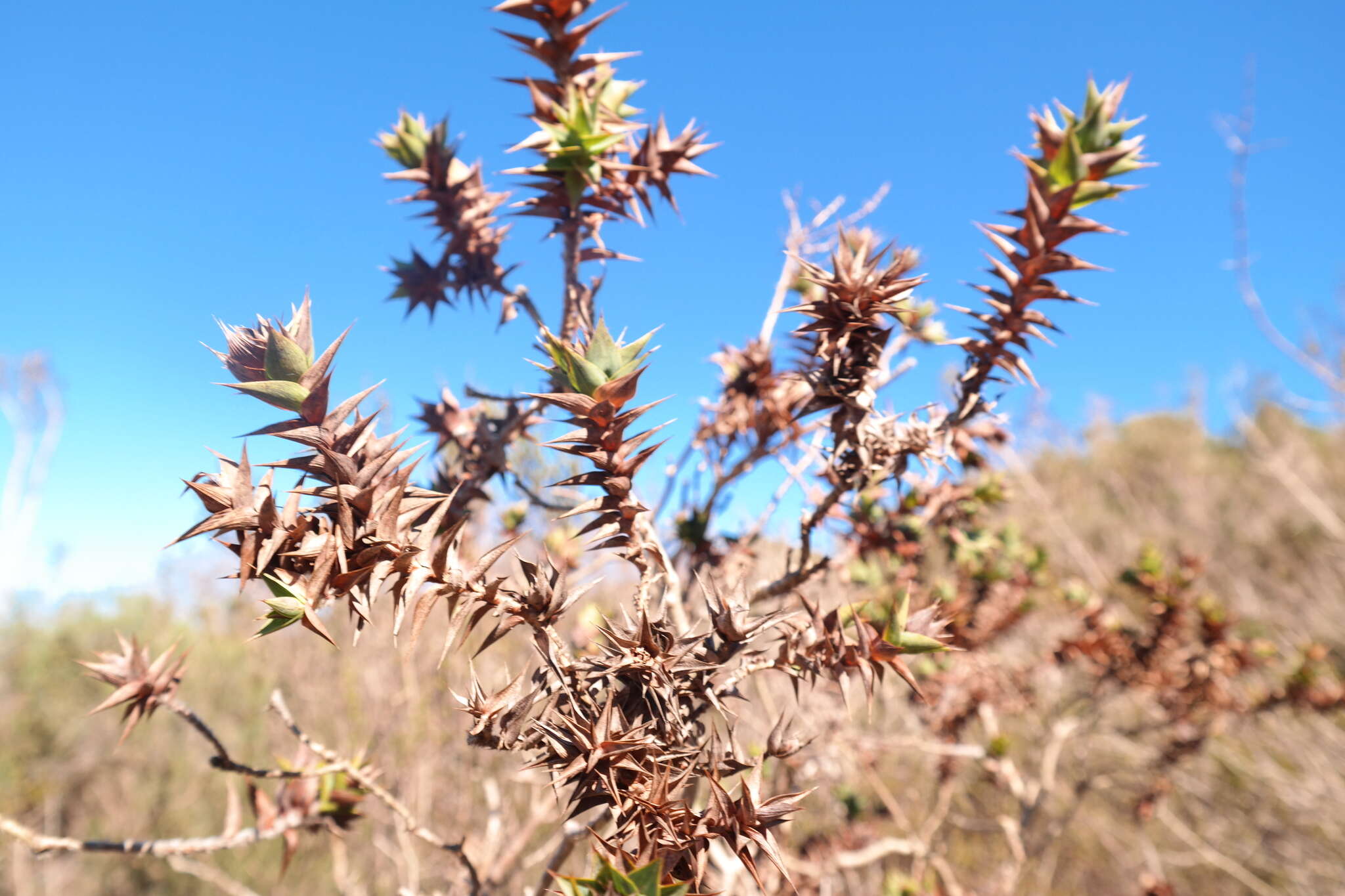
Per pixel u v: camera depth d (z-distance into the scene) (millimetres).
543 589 999
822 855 3914
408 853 3539
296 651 8453
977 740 5586
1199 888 7152
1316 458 12781
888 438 1521
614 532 1188
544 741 1009
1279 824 7219
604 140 1572
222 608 12375
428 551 952
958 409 1519
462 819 4098
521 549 3414
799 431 2236
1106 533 11828
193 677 10477
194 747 9828
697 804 1600
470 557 2391
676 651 1058
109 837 9172
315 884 7941
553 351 1125
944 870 3576
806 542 1637
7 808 9273
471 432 1963
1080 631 4090
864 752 4223
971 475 2973
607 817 1581
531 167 1634
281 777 1688
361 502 914
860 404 1432
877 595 2988
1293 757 7332
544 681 1005
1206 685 3803
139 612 12352
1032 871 5711
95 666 1535
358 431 939
